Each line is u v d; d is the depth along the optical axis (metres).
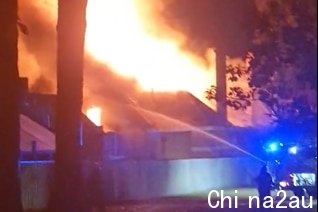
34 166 29.84
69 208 19.12
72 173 19.22
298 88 18.19
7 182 17.86
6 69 17.92
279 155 21.58
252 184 48.47
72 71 19.28
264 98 18.62
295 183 28.61
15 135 18.00
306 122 18.55
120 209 30.80
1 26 17.92
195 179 43.25
